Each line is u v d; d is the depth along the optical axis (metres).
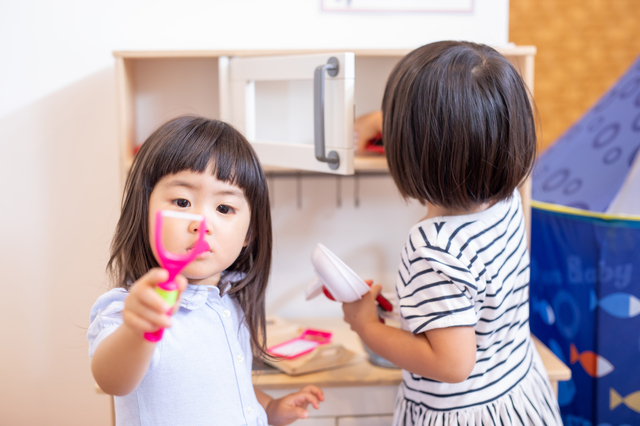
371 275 1.47
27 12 1.31
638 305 1.25
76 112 1.35
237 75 1.19
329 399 1.11
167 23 1.34
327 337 1.26
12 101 1.34
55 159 1.36
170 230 0.65
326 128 0.96
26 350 1.42
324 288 0.99
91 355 0.63
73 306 1.41
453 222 0.80
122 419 0.68
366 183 1.44
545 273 1.48
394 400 1.12
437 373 0.77
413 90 0.76
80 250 1.40
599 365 1.28
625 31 1.56
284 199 1.42
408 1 1.37
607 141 1.44
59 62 1.33
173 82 1.35
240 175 0.70
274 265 1.44
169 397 0.68
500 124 0.75
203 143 0.69
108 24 1.33
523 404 0.86
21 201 1.37
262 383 1.06
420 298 0.78
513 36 1.55
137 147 1.32
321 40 1.37
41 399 1.44
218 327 0.73
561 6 1.54
